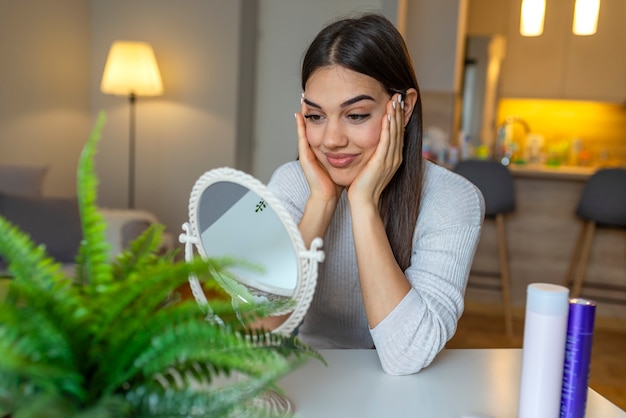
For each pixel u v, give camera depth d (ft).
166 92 16.42
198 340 2.12
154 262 2.42
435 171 4.67
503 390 3.75
